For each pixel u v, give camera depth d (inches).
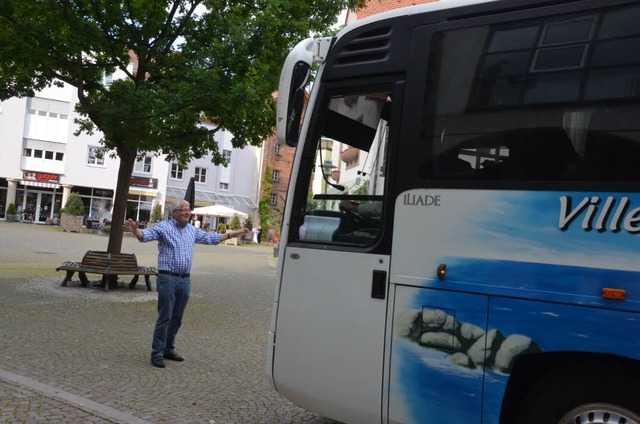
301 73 160.1
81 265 488.1
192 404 206.1
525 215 125.6
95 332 318.3
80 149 1868.8
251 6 483.2
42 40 419.8
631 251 113.2
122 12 456.4
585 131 122.7
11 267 605.9
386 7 708.0
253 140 492.1
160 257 261.4
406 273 139.6
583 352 116.6
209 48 430.9
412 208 140.7
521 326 122.8
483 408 126.3
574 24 128.3
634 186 115.4
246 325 377.1
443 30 144.7
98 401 200.1
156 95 402.6
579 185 120.8
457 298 131.5
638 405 114.1
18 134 1793.8
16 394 197.8
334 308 150.7
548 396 123.6
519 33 134.6
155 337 256.8
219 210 1800.0
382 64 151.9
